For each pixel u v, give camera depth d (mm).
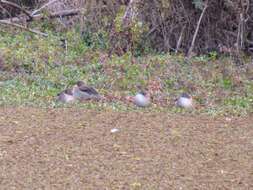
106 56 19156
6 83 16969
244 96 16750
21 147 12219
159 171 11172
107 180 10711
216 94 16844
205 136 13188
